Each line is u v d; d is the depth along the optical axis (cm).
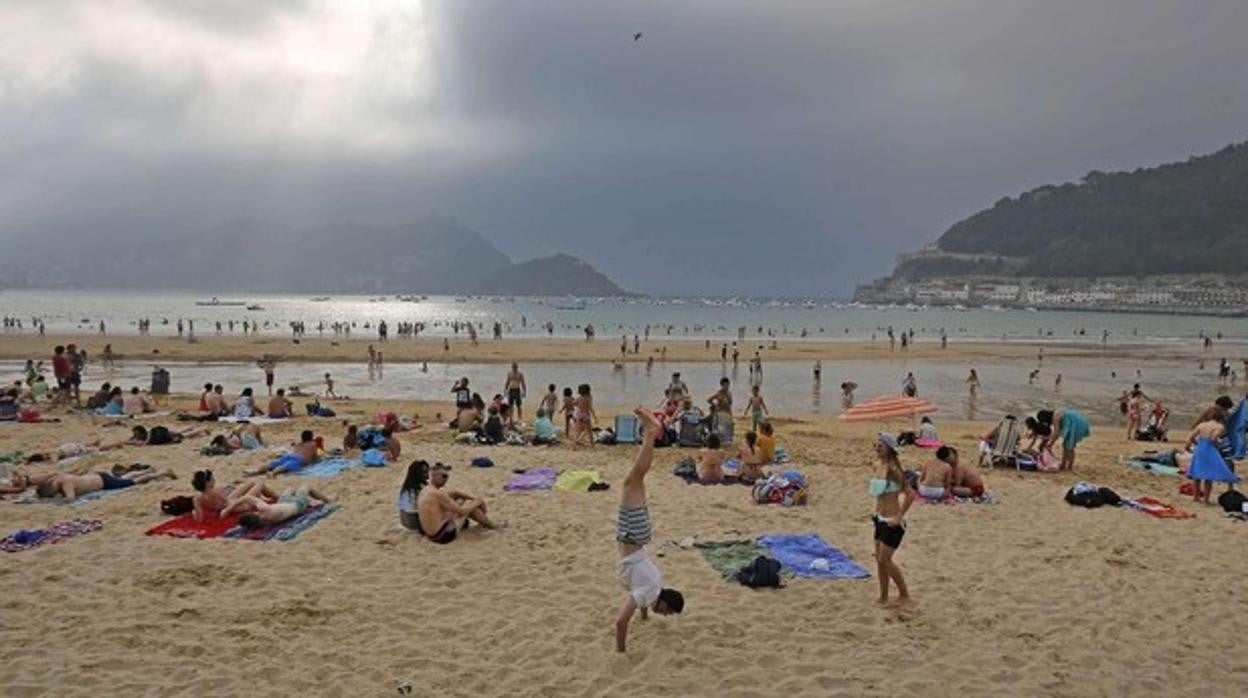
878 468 1424
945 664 638
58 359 2223
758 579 795
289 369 4188
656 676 608
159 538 930
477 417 1830
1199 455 1210
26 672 602
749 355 5441
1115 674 629
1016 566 880
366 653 643
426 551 899
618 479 1309
